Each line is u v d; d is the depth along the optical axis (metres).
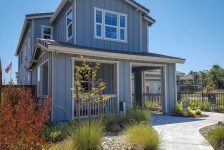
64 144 6.03
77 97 8.31
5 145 4.09
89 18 14.91
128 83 13.57
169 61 14.88
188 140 7.83
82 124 7.68
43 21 19.64
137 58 13.56
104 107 12.66
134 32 16.67
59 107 11.33
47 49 11.02
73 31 14.38
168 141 7.69
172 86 15.38
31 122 4.56
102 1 15.48
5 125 4.27
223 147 6.89
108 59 12.92
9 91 10.12
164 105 14.96
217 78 69.88
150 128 7.16
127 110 11.96
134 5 16.56
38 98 14.69
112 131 8.90
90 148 6.28
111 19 15.74
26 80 23.39
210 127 10.19
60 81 11.45
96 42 14.98
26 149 4.10
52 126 9.18
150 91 29.16
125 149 6.57
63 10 16.61
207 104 17.88
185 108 14.58
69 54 11.78
